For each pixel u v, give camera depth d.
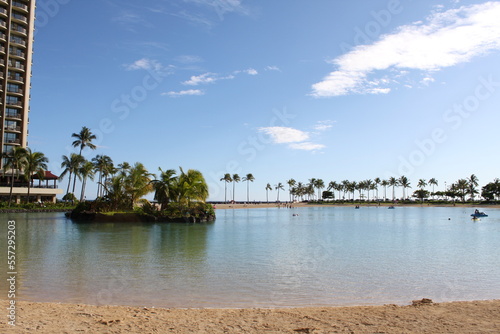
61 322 8.87
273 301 12.02
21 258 20.08
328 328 8.62
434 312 9.90
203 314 9.90
